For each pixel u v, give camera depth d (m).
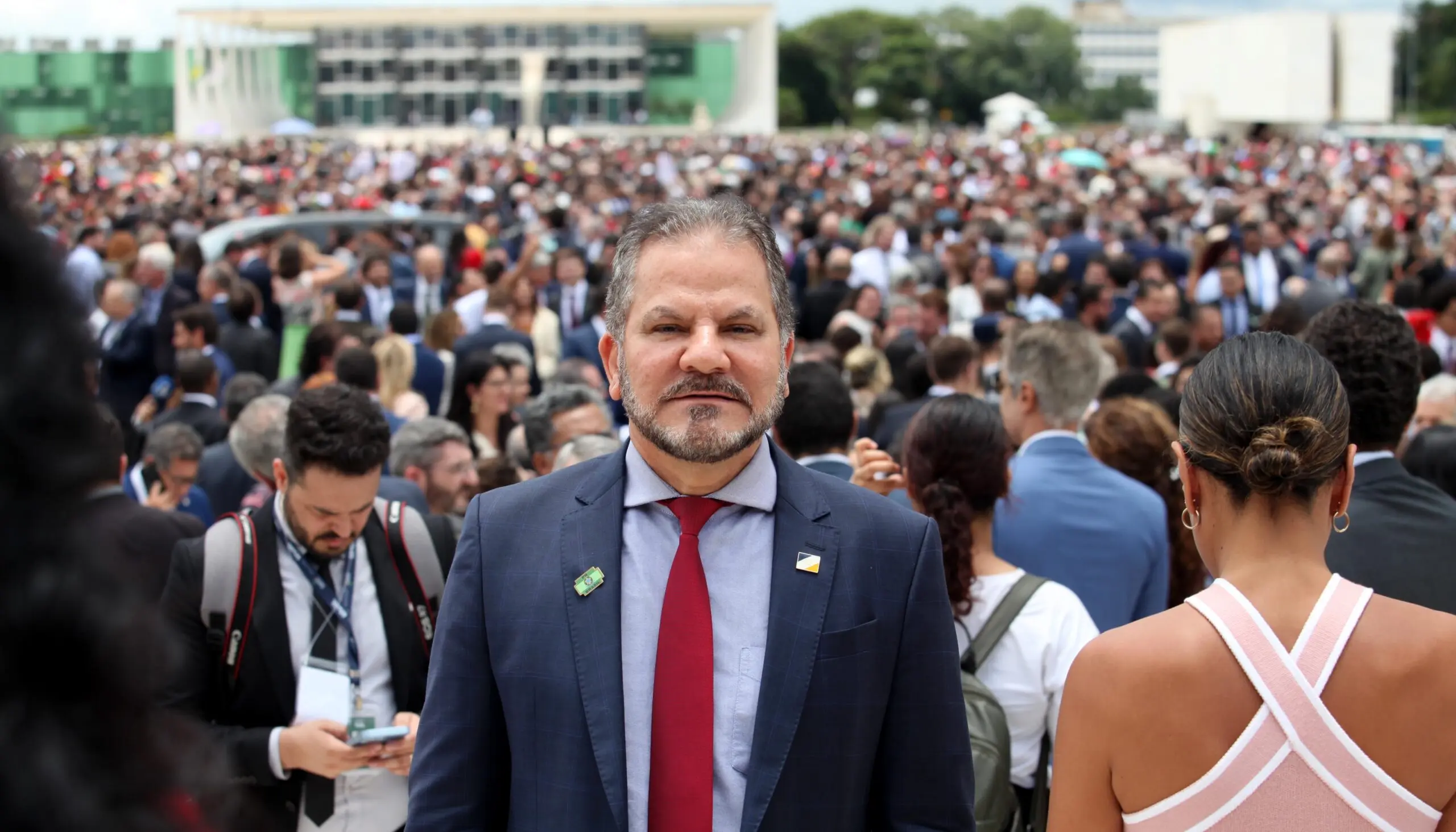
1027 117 80.00
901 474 3.63
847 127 116.50
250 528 3.02
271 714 2.97
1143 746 1.81
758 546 2.08
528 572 2.07
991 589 3.06
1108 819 1.87
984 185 36.81
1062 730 1.90
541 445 5.11
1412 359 3.07
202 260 13.09
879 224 14.84
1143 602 3.64
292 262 11.59
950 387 6.14
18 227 0.66
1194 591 4.11
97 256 15.40
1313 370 1.89
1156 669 1.81
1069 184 34.88
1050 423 3.81
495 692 2.07
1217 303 12.18
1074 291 11.95
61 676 0.69
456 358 9.02
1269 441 1.82
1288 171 47.38
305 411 2.91
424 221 18.02
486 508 2.15
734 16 82.62
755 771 1.94
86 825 0.68
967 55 130.75
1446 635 1.79
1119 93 138.75
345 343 7.43
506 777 2.11
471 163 41.84
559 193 33.72
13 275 0.66
